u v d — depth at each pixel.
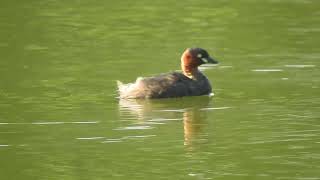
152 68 21.33
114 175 14.43
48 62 22.17
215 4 28.98
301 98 18.70
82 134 16.59
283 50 22.89
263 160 15.05
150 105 18.73
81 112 18.02
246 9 28.22
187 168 14.72
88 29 25.83
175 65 21.59
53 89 19.73
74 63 22.02
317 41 23.78
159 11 28.12
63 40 24.55
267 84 19.95
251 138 16.23
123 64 21.81
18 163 15.10
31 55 22.91
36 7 28.92
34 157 15.39
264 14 27.44
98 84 20.11
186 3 29.28
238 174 14.39
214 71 21.27
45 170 14.73
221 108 18.34
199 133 16.62
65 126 17.06
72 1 29.89
